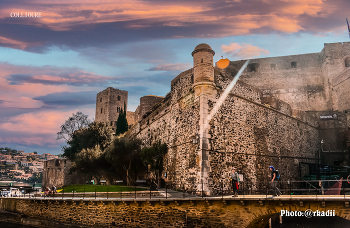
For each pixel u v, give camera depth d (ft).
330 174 86.74
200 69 70.49
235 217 47.73
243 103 77.51
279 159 83.87
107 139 145.59
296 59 138.82
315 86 133.08
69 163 154.81
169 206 54.34
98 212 64.28
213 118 68.59
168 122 87.04
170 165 80.94
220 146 68.28
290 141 91.09
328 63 129.18
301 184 88.22
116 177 121.29
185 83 79.00
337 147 108.37
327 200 39.75
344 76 117.50
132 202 59.00
